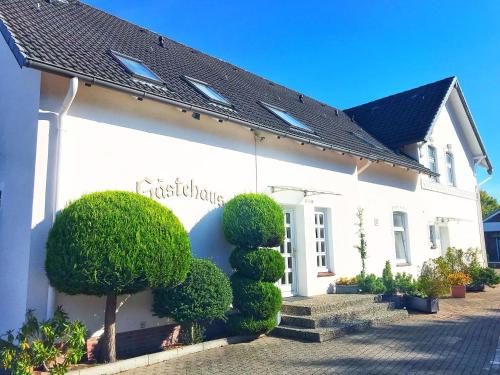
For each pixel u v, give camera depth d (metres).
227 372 6.08
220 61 14.76
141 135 7.61
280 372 6.07
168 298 6.92
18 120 6.77
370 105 20.78
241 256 8.18
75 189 6.57
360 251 12.55
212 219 8.68
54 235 5.69
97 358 6.47
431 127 16.41
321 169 11.80
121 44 9.83
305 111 14.55
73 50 7.37
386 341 7.93
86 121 6.86
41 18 8.42
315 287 10.90
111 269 5.48
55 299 6.13
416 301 11.25
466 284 14.93
